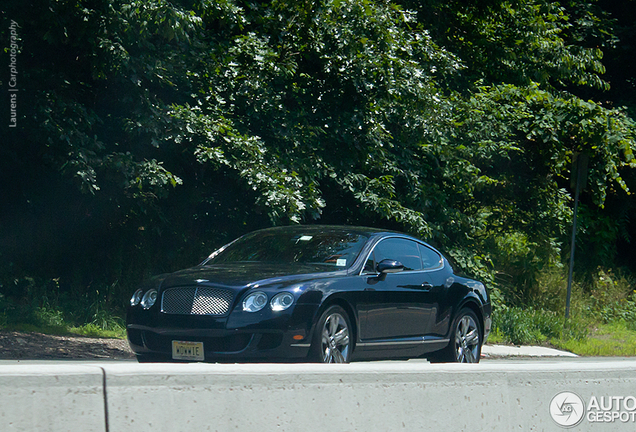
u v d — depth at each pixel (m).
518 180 41.38
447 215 35.94
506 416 10.57
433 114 33.59
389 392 9.78
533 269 43.53
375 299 17.61
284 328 15.27
